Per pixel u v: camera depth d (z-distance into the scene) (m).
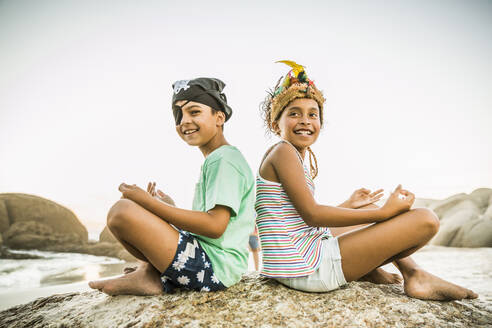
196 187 1.79
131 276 1.67
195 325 1.38
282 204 1.73
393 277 1.95
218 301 1.56
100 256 7.75
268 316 1.45
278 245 1.68
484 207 7.75
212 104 1.85
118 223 1.44
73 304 1.78
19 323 1.66
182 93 1.82
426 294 1.65
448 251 6.24
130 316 1.46
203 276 1.58
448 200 8.31
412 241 1.57
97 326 1.45
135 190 1.55
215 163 1.66
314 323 1.42
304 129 1.92
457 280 3.49
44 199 9.51
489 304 1.69
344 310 1.50
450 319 1.50
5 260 7.00
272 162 1.77
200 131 1.81
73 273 5.36
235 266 1.65
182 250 1.53
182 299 1.57
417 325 1.44
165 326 1.38
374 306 1.56
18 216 8.89
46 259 7.26
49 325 1.54
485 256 5.45
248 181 1.72
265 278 1.81
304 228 1.74
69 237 8.92
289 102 1.95
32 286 4.22
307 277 1.63
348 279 1.66
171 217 1.51
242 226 1.69
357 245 1.61
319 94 2.01
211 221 1.54
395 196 1.62
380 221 1.63
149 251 1.50
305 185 1.67
